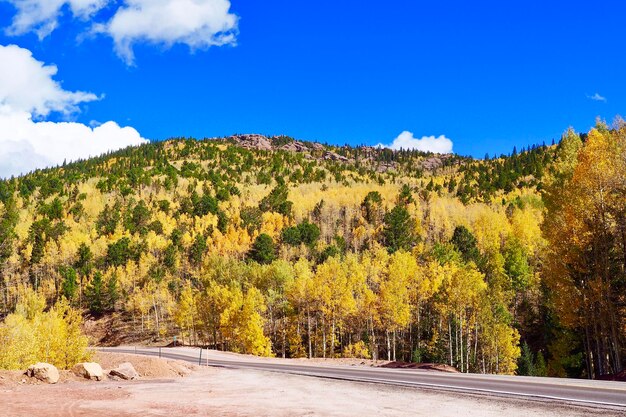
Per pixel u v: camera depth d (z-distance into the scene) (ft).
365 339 211.61
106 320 327.06
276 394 50.78
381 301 181.47
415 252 293.23
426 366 110.63
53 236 442.09
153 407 40.57
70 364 112.37
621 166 80.94
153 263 368.68
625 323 81.51
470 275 168.86
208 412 38.34
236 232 427.74
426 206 485.56
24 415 35.50
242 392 52.54
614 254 84.94
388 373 78.84
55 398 44.24
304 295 197.67
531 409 37.78
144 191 623.36
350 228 456.45
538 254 262.88
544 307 208.23
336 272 195.72
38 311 181.47
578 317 87.66
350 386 58.29
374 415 36.99
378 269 236.63
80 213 529.04
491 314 157.48
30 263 407.44
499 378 65.87
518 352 153.79
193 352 175.42
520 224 317.63
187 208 532.73
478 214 425.28
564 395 44.27
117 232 442.91
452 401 43.55
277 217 479.41
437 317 209.05
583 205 84.33
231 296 222.28
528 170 655.35
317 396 48.91
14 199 580.30
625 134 83.41
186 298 246.88
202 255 377.91
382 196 556.51
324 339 194.80
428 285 201.67
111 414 36.81
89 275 363.76
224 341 233.14
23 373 56.95
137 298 313.73
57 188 650.84
